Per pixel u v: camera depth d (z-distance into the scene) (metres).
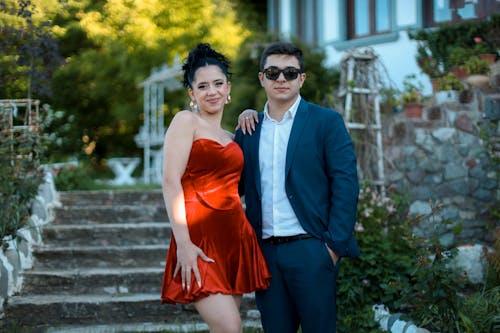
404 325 4.06
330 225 3.10
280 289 3.16
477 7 8.16
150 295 5.05
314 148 3.17
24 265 5.31
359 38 9.83
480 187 6.10
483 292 4.32
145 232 6.09
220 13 14.30
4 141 5.67
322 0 10.45
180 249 2.93
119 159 14.84
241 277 3.06
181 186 3.00
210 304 2.92
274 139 3.23
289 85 3.20
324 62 9.91
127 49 14.11
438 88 6.35
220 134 3.18
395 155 6.15
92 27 12.66
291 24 11.55
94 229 6.01
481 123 5.88
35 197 6.01
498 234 4.86
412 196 6.09
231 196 3.12
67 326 4.69
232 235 3.08
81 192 6.98
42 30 6.96
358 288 4.63
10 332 4.45
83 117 16.61
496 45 7.21
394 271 4.74
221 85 3.14
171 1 13.59
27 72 6.74
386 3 9.30
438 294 3.97
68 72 14.62
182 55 14.08
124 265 5.60
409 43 8.76
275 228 3.17
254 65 10.22
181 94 16.52
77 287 5.17
